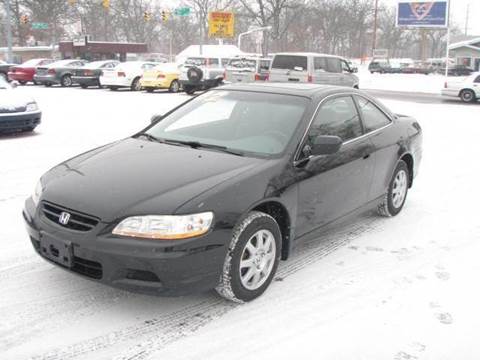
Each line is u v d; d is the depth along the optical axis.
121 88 26.59
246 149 4.16
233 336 3.32
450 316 3.63
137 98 20.42
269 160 3.94
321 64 19.23
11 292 3.78
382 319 3.57
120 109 16.02
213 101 4.90
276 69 19.47
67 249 3.35
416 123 6.12
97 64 26.94
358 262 4.51
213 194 3.42
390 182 5.48
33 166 7.78
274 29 55.12
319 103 4.52
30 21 65.88
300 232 4.15
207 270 3.36
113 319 3.47
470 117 16.02
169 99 20.12
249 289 3.68
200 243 3.28
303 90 4.76
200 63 23.67
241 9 65.62
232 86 5.11
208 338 3.29
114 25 75.69
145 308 3.62
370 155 4.89
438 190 7.01
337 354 3.16
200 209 3.31
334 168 4.37
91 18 72.75
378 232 5.28
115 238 3.23
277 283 4.05
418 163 6.11
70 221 3.41
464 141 11.19
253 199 3.58
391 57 98.06
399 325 3.50
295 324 3.48
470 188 7.15
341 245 4.90
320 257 4.59
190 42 79.00
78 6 71.69
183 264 3.23
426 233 5.29
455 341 3.33
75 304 3.64
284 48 64.88
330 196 4.39
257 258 3.71
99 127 11.99
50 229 3.46
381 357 3.14
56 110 15.40
